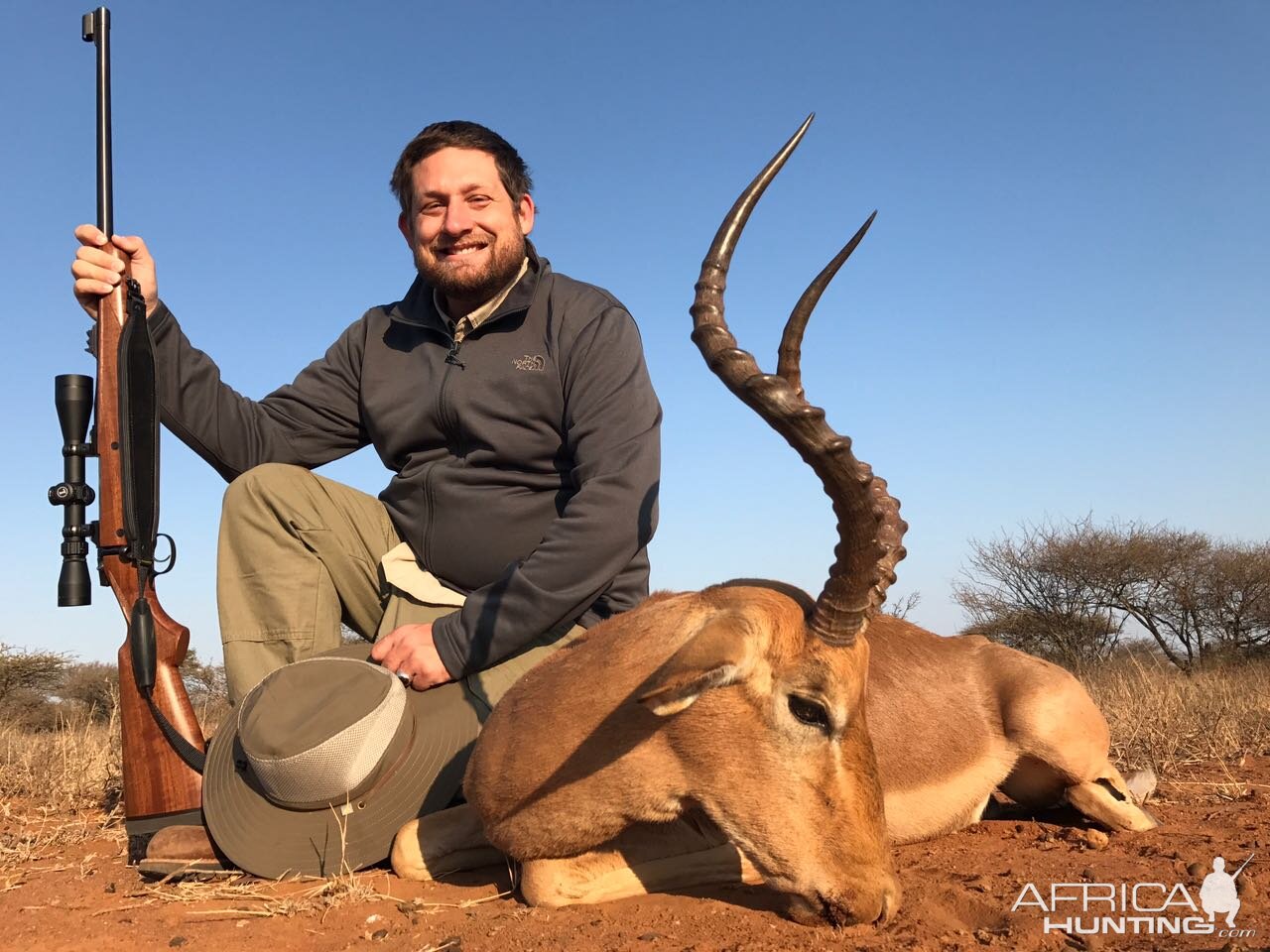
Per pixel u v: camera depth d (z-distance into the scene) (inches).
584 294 59.0
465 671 51.8
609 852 45.3
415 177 58.3
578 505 52.6
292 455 63.6
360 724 47.6
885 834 42.5
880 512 40.0
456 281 57.4
